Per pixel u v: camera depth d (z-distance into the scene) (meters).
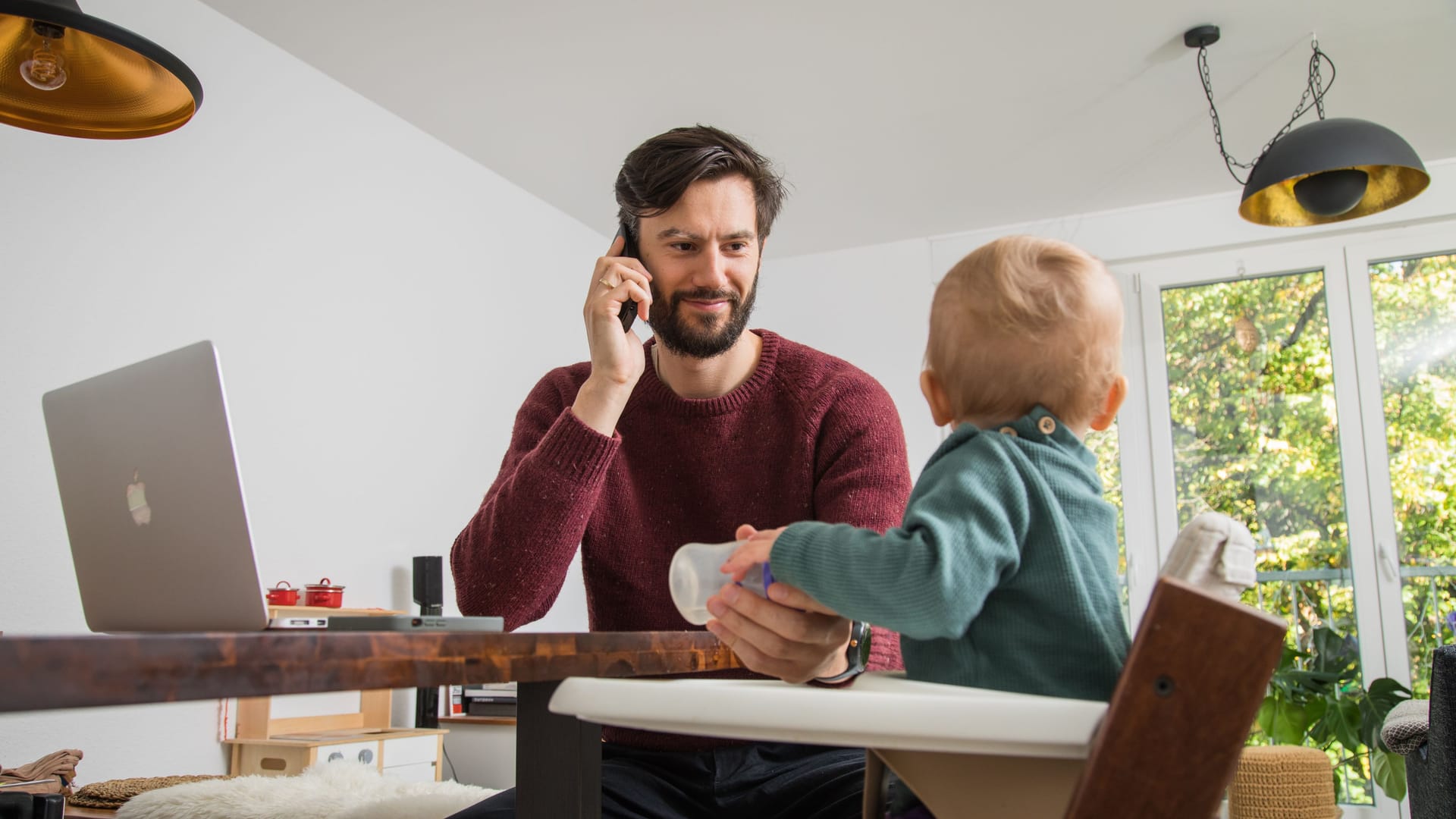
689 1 3.05
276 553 3.07
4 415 2.47
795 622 0.78
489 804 1.05
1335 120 2.87
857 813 1.04
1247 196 2.92
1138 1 3.06
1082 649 0.69
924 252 4.92
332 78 3.47
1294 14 3.12
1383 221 4.18
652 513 1.44
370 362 3.50
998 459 0.73
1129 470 4.45
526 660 0.68
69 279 2.62
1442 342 4.09
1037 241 0.84
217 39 3.07
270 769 2.82
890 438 1.41
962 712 0.52
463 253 3.99
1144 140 3.95
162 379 0.84
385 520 3.49
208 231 2.98
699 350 1.44
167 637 0.46
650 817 1.06
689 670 0.93
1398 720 2.23
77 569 0.97
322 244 3.36
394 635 0.58
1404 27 3.19
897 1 3.06
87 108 1.88
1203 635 0.48
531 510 1.24
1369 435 4.11
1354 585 4.05
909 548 0.66
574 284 4.71
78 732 2.53
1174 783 0.48
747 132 3.88
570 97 3.62
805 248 5.06
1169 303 4.52
